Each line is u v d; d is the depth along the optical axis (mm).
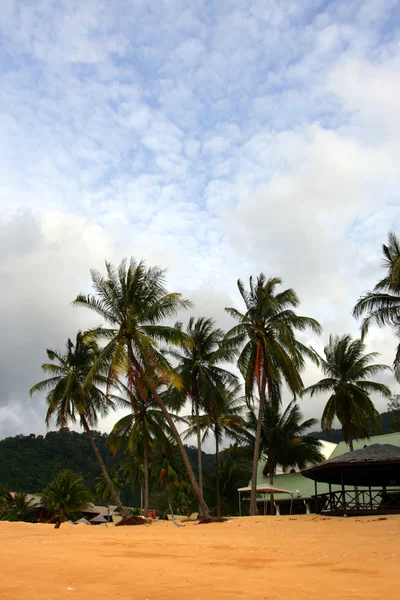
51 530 29172
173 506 70312
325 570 9641
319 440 53312
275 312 35062
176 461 67250
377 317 31297
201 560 11656
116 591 7719
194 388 40406
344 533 18562
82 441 122375
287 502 48688
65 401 35000
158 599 7105
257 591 7586
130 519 32469
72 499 55875
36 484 94812
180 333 28641
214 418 44469
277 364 35062
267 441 47906
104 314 29109
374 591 7402
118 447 42969
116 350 27000
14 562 11062
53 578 8875
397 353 30672
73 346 37219
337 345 42719
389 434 47438
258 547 14484
